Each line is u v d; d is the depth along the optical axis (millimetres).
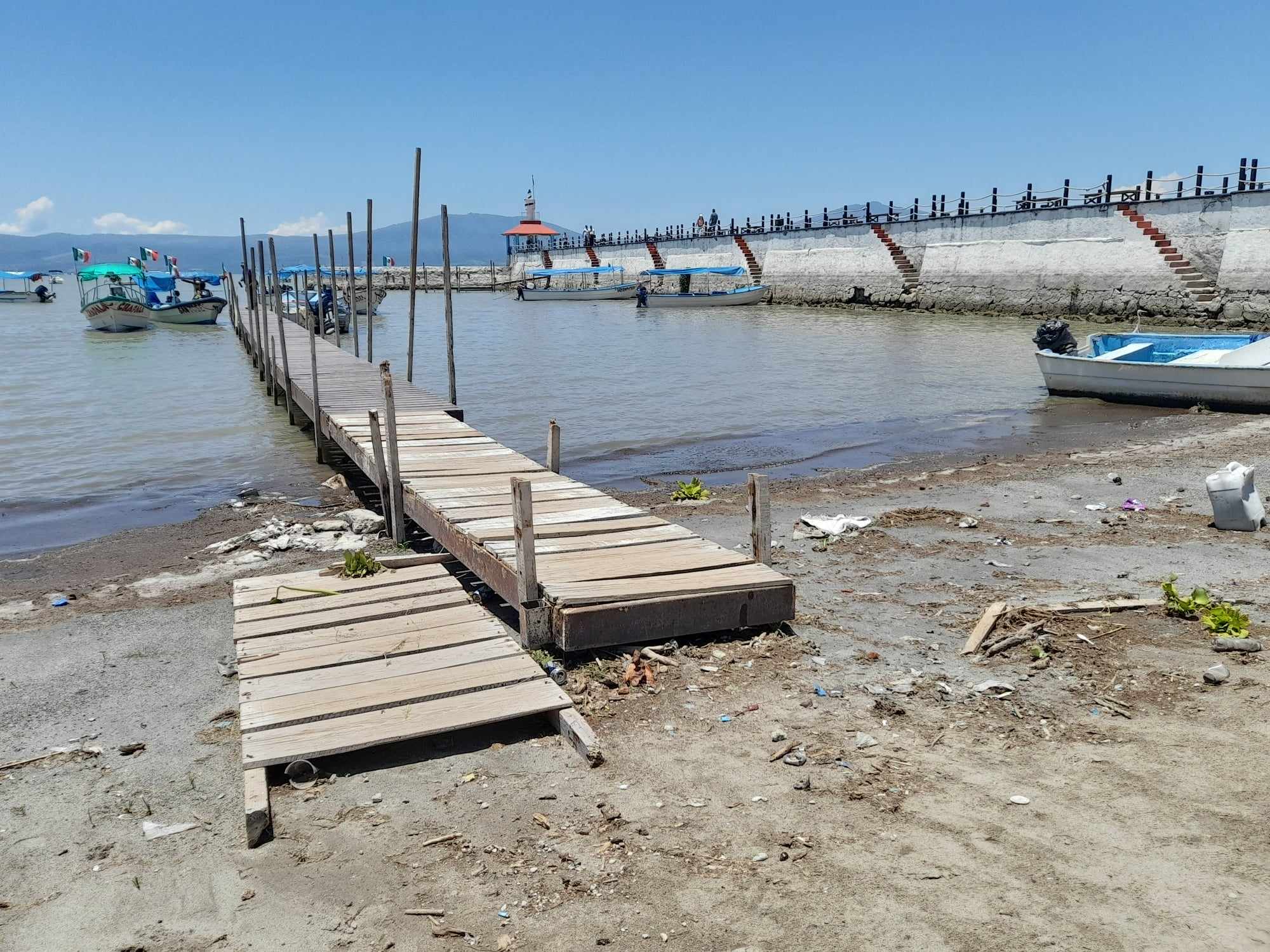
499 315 71375
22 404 25797
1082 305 49438
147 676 7633
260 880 4730
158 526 13289
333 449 19109
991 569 9531
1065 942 3969
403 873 4711
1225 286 42188
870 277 64812
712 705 6398
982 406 23906
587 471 16922
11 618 9242
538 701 6223
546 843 4902
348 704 6176
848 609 8367
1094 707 6164
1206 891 4246
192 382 30922
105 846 5141
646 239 90125
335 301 30719
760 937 4113
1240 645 6926
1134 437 18531
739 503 13508
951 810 5008
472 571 8695
